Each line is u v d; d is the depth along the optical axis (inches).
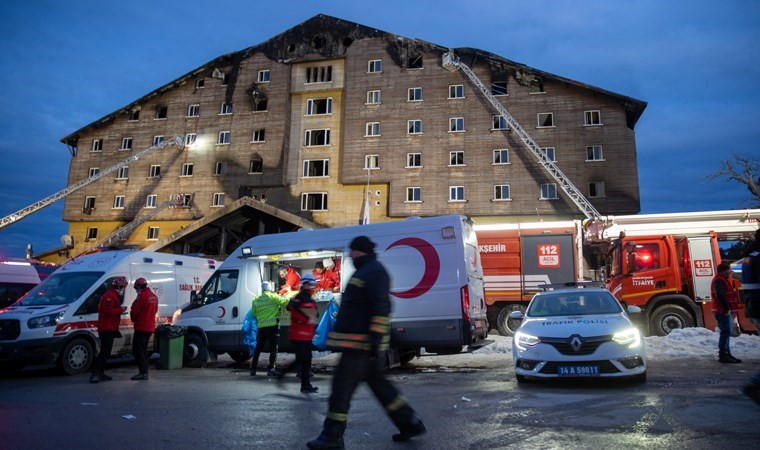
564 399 246.4
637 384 286.4
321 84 1683.1
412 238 400.8
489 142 1514.5
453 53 1561.3
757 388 171.6
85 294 437.1
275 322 389.4
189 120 1759.4
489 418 207.2
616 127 1437.0
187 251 1428.4
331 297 420.2
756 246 197.5
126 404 253.4
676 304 553.0
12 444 173.0
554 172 1449.3
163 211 1706.4
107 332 354.9
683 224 605.3
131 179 1764.3
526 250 661.9
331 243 430.9
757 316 192.5
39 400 269.1
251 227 1503.4
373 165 1576.0
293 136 1668.3
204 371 431.8
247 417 217.5
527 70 1508.4
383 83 1617.9
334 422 158.7
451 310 377.4
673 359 407.8
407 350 429.1
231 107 1734.7
